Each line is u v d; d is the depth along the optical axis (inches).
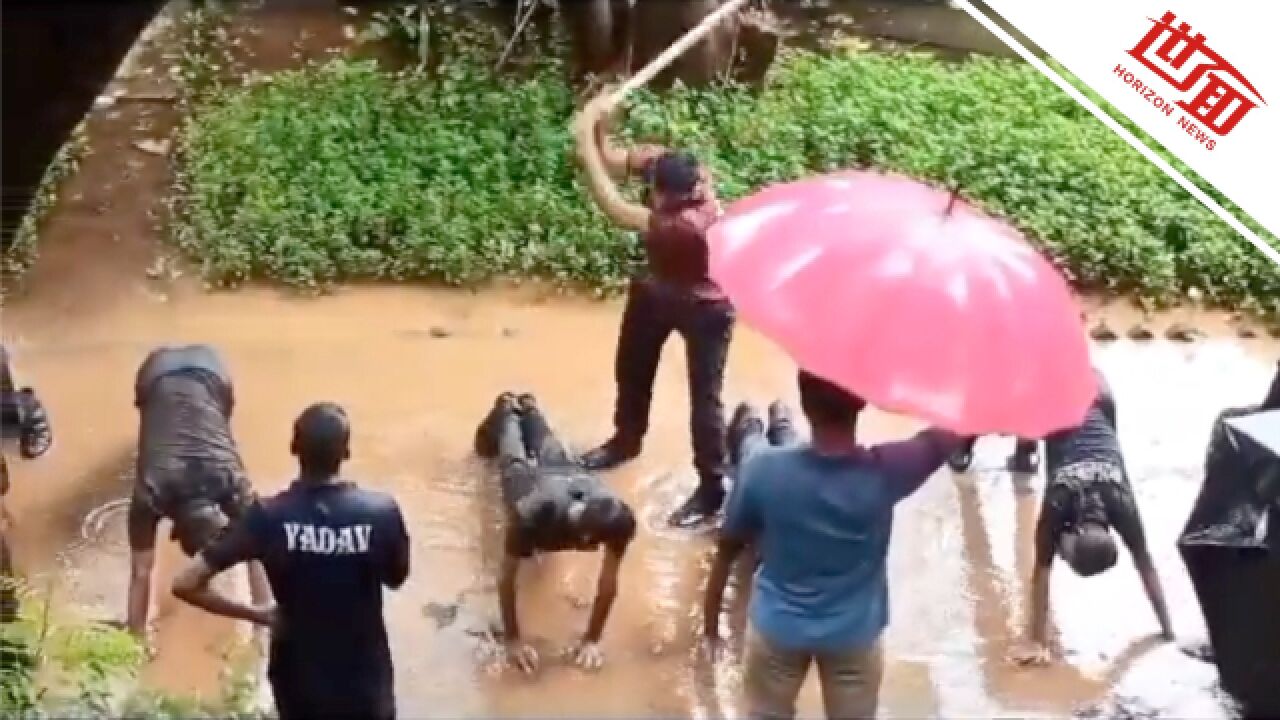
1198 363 291.6
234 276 303.0
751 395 275.0
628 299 258.2
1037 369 181.3
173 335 287.4
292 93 352.2
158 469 224.5
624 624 233.6
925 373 179.6
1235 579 222.4
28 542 242.5
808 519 193.6
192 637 226.2
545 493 218.8
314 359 283.6
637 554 245.6
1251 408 249.9
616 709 220.4
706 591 225.3
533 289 305.1
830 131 339.3
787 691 205.6
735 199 316.8
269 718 211.8
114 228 314.7
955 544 250.8
